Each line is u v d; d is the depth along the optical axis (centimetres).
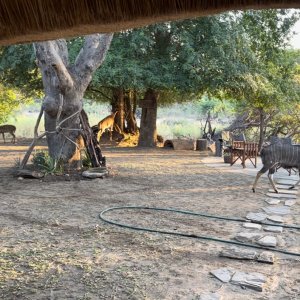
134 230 571
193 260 458
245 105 1905
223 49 1557
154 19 124
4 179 949
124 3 121
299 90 1773
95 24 126
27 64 1683
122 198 777
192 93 1797
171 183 945
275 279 411
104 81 1553
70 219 620
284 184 945
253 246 507
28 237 530
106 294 368
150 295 368
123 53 1574
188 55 1510
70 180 952
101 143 1952
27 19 127
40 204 715
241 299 365
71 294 366
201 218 645
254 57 1617
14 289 373
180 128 2994
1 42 138
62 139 1030
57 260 448
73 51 1528
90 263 442
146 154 1562
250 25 1623
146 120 1872
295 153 823
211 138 1967
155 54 1656
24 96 2517
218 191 859
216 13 123
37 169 1003
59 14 125
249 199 784
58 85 984
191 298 363
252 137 2175
